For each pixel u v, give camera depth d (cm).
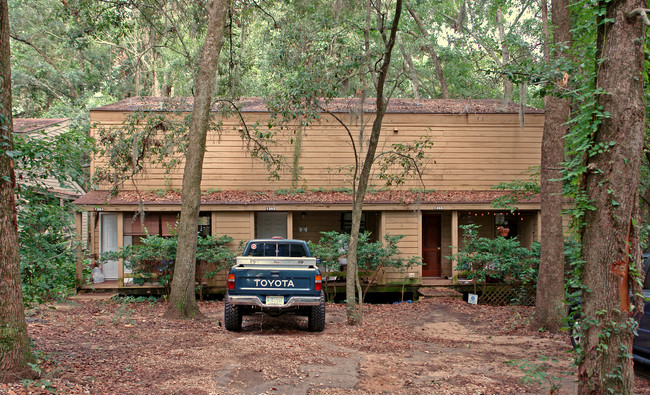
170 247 1467
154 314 1161
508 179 1747
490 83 2508
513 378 627
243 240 1594
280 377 585
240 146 1723
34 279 668
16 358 497
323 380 580
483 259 1462
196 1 1452
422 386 571
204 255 1479
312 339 839
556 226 1064
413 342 884
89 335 826
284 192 1677
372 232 1806
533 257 1507
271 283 898
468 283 1605
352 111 1079
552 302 1045
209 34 1154
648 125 741
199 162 1142
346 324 1062
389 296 1706
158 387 533
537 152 1758
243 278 897
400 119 1736
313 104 1032
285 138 1727
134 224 1672
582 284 426
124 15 1533
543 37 1280
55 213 670
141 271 1469
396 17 952
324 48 1059
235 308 927
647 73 495
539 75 750
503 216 1812
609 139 415
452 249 1634
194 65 1420
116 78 3180
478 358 757
